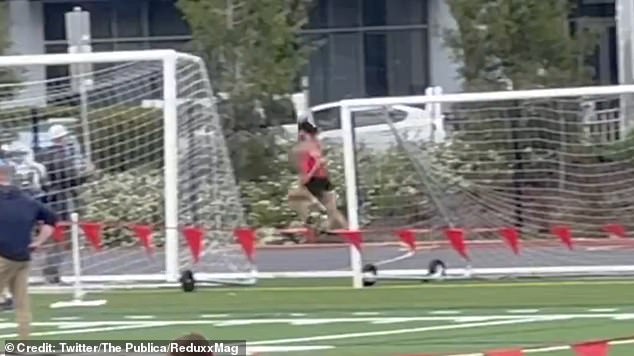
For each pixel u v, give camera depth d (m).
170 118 68.50
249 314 60.72
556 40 95.69
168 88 68.50
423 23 139.75
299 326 56.94
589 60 112.12
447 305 62.69
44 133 71.31
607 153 73.19
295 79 93.75
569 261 72.62
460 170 73.12
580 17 128.88
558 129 73.12
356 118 72.50
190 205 71.31
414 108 73.81
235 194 73.62
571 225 73.44
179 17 140.62
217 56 91.25
